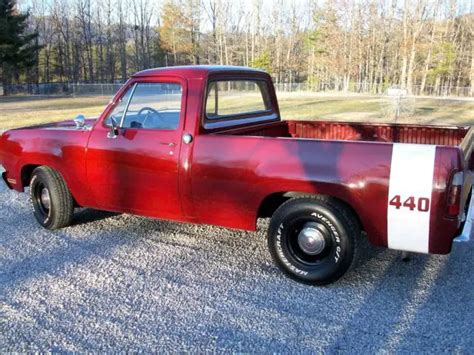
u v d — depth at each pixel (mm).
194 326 3334
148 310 3557
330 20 63688
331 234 3725
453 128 4992
